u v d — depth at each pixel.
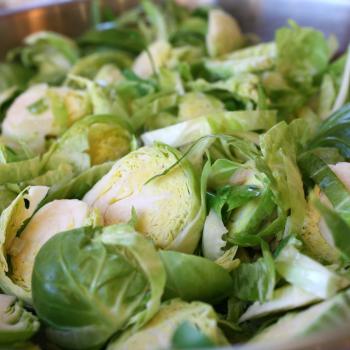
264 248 0.14
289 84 0.22
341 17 0.25
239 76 0.20
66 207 0.15
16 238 0.15
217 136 0.15
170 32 0.27
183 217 0.15
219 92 0.20
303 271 0.13
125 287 0.13
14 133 0.20
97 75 0.24
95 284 0.13
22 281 0.15
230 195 0.15
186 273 0.13
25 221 0.15
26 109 0.20
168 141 0.17
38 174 0.17
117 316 0.13
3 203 0.16
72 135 0.18
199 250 0.15
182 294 0.13
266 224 0.15
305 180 0.15
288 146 0.15
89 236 0.13
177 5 0.29
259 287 0.14
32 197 0.15
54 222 0.15
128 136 0.19
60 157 0.18
